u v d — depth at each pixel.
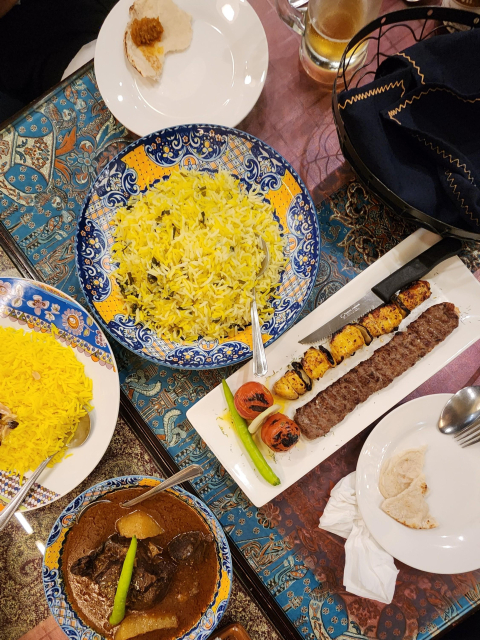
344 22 0.57
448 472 0.62
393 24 0.65
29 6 0.84
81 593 0.59
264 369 0.59
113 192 0.62
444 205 0.56
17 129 0.66
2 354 0.60
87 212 0.61
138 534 0.60
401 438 0.62
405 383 0.63
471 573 0.62
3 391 0.60
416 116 0.55
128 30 0.62
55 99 0.67
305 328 0.63
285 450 0.60
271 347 0.63
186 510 0.61
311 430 0.61
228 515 0.63
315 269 0.60
